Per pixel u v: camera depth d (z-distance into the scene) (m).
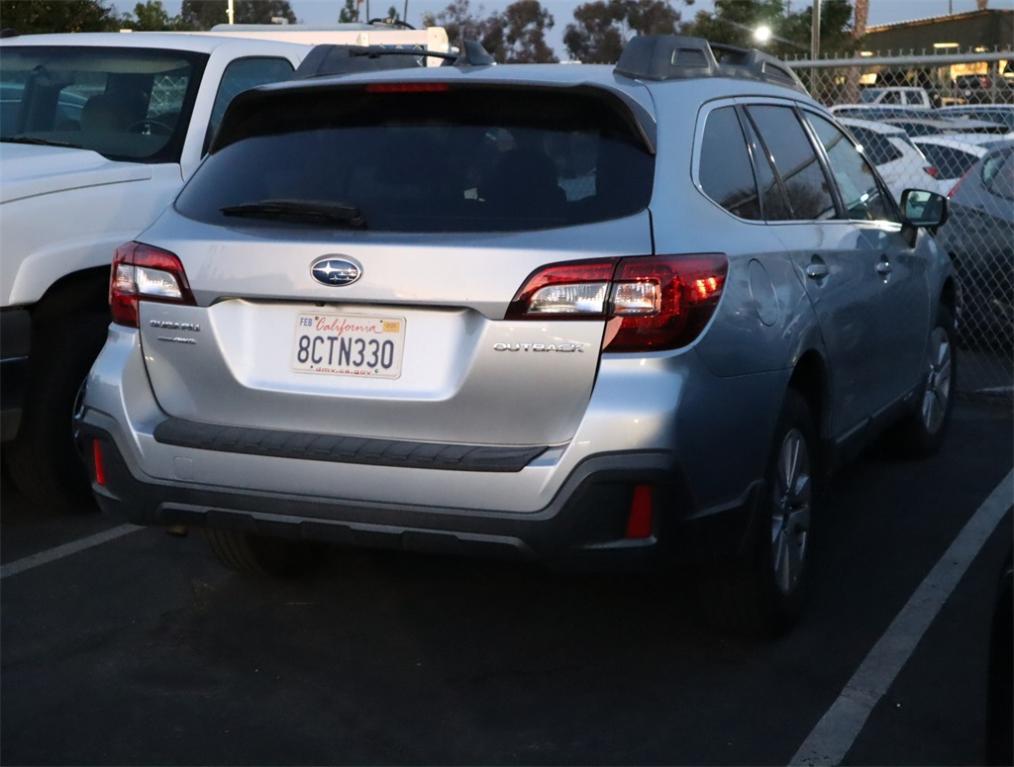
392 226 3.91
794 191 5.01
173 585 5.14
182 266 4.11
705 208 4.11
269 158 4.26
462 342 3.80
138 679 4.30
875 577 5.27
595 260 3.72
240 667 4.40
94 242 5.72
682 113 4.28
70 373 5.80
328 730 3.96
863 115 14.87
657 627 4.71
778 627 4.55
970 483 6.67
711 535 3.94
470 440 3.80
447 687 4.25
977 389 8.83
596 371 3.71
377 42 11.98
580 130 4.03
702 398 3.81
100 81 6.71
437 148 4.07
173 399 4.18
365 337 3.91
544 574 5.22
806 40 44.91
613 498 3.70
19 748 3.83
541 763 3.76
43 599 5.00
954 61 8.84
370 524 3.85
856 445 5.52
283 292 3.95
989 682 3.43
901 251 6.06
